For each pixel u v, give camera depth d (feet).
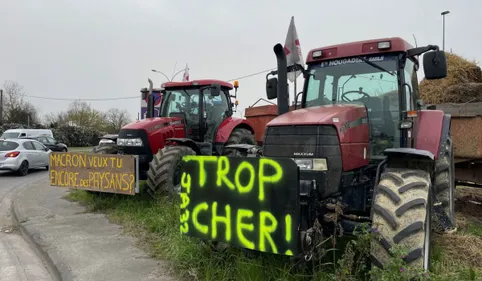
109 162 22.09
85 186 22.82
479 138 19.44
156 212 20.13
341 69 15.35
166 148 22.86
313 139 11.68
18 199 28.32
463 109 21.18
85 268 14.25
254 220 10.87
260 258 11.94
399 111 14.15
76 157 23.12
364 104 14.51
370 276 10.48
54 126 137.08
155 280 12.96
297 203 10.27
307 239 10.36
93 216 22.21
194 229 12.05
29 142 49.90
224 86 29.25
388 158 12.30
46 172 51.11
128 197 24.09
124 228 19.36
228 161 11.39
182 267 13.55
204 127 27.27
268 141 12.46
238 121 29.27
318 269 11.54
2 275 14.73
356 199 13.61
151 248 16.25
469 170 21.98
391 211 10.43
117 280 13.07
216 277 12.35
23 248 18.07
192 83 27.48
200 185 11.93
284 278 11.00
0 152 45.62
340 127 12.09
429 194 11.27
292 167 10.31
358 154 12.96
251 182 10.94
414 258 9.78
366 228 10.76
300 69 16.11
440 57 13.20
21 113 140.97
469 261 13.05
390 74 14.40
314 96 15.79
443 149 14.30
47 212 23.65
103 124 176.45
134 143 24.16
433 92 25.62
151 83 28.71
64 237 18.19
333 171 11.67
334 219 11.49
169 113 28.17
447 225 14.10
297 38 21.31
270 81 15.58
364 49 14.71
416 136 14.24
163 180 21.58
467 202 23.07
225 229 11.43
